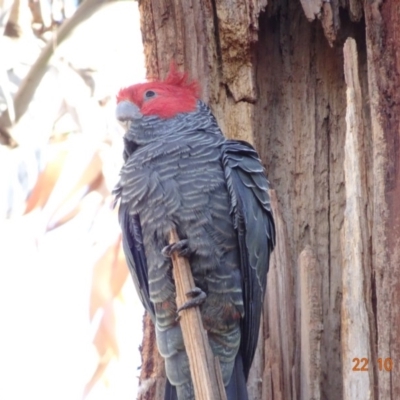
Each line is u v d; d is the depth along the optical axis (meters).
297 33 11.67
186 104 10.85
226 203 9.87
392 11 10.49
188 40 11.31
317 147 11.41
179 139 10.20
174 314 9.91
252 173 10.08
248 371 10.18
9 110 14.68
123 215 10.22
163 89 10.96
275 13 11.67
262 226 10.07
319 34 11.56
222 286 9.89
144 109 10.88
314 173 11.36
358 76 10.52
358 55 11.18
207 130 10.53
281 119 11.59
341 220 11.13
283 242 10.73
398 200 9.94
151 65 11.44
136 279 10.38
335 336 10.70
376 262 9.88
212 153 10.04
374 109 10.33
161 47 11.37
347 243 10.01
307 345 10.30
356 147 10.17
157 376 10.54
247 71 11.33
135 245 10.22
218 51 11.39
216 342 10.02
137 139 10.80
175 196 9.80
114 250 14.07
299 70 11.63
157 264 9.91
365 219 10.06
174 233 9.74
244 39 11.21
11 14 15.73
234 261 9.93
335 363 10.62
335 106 11.44
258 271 9.98
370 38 10.54
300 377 10.33
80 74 15.02
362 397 9.55
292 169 11.42
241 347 10.14
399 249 9.80
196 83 11.05
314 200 11.27
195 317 9.17
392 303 9.70
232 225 9.88
